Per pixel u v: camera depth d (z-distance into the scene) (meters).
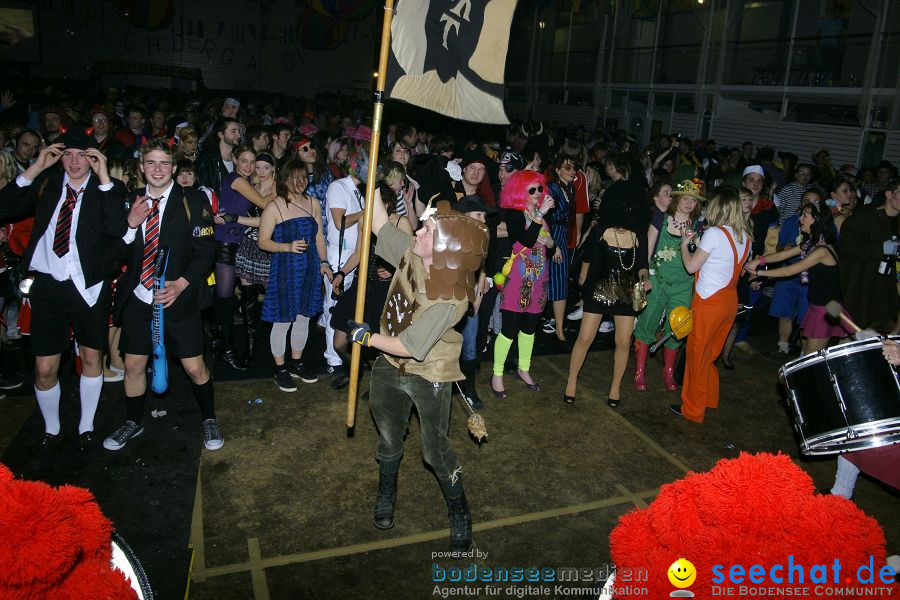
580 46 23.41
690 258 5.21
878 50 13.66
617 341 5.32
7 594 1.51
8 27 25.78
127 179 4.93
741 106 17.20
